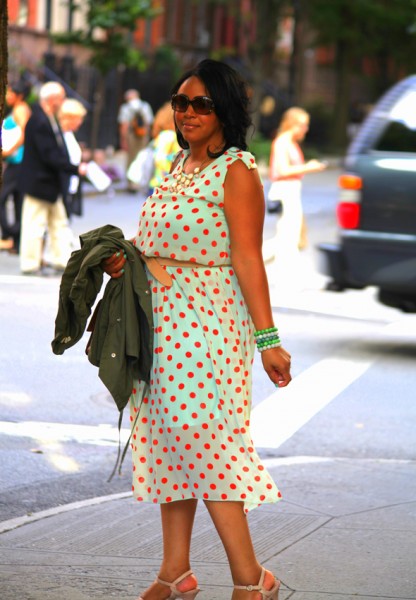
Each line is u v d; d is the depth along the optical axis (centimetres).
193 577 550
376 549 664
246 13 5500
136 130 3419
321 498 770
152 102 4975
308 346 1333
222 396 519
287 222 1859
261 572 529
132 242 548
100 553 648
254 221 521
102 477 830
